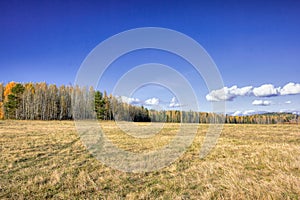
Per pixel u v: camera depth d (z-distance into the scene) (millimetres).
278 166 5914
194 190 4582
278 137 14555
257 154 7879
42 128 18750
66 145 10383
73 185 4898
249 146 10078
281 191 3949
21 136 13031
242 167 6062
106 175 5707
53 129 17781
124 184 5055
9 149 8789
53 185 4828
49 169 6180
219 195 4098
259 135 15750
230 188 4363
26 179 5297
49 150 9008
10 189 4598
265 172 5504
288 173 5219
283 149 8672
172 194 4379
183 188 4719
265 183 4418
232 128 22047
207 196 4121
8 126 20547
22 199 4078
